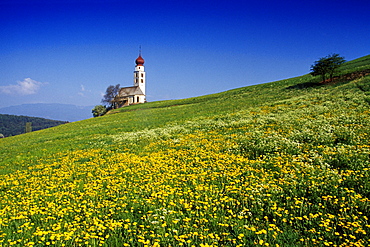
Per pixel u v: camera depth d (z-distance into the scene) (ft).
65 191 38.68
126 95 481.87
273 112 105.60
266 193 30.66
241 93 228.84
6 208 32.86
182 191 34.35
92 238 23.97
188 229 24.90
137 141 83.30
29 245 23.00
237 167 41.29
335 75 180.86
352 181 30.73
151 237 24.00
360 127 56.49
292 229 23.89
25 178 50.39
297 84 198.49
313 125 65.67
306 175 33.94
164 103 294.66
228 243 22.54
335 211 25.79
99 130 131.54
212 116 123.24
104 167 52.80
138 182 39.63
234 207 28.63
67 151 78.69
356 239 21.63
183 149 60.95
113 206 31.07
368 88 118.32
